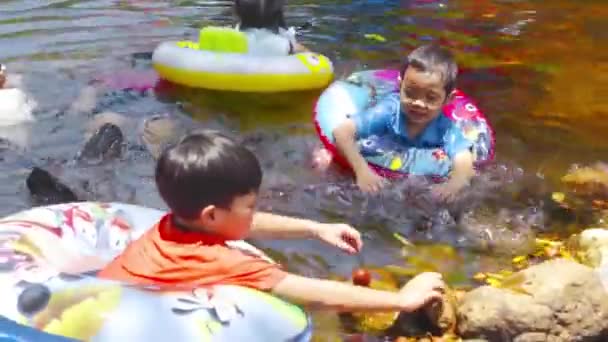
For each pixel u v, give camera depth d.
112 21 6.19
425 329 2.71
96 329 2.15
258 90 4.91
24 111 4.33
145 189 3.62
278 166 3.92
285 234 2.87
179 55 4.93
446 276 3.07
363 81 4.32
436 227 3.46
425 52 3.80
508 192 3.76
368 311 2.52
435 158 3.88
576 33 6.45
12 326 2.17
